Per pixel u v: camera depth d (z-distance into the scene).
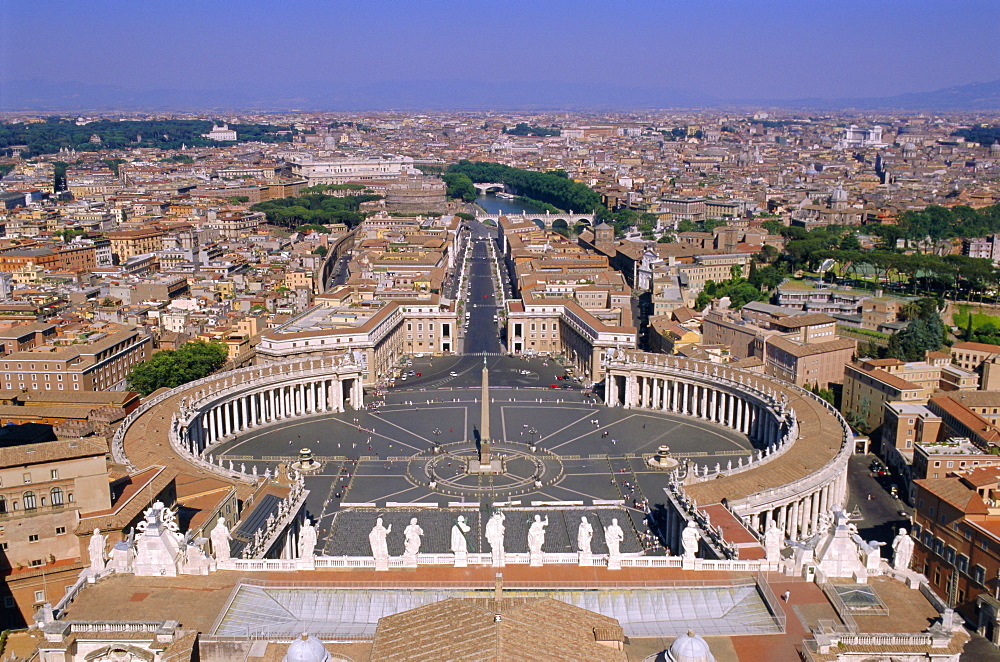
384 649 96.81
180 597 120.12
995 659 151.25
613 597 122.81
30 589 150.38
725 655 108.75
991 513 170.00
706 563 130.50
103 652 107.75
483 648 91.06
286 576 127.44
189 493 175.25
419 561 133.12
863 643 108.00
